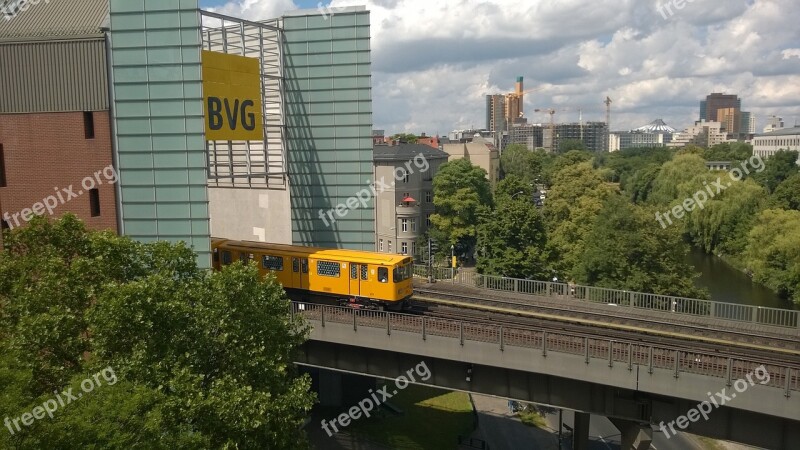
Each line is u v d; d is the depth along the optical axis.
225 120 35.53
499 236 54.25
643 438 26.27
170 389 16.84
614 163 147.62
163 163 33.53
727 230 77.75
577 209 65.62
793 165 102.75
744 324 31.39
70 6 36.22
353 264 33.03
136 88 33.12
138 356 16.84
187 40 32.72
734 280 72.19
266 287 21.19
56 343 17.95
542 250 54.56
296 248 36.28
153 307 17.72
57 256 20.69
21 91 33.44
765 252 62.00
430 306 34.22
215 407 16.72
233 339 19.16
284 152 42.62
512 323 30.47
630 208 49.94
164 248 21.16
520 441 41.88
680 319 32.31
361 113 42.19
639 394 24.73
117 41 32.88
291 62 42.41
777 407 21.19
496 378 27.41
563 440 42.38
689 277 49.59
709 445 40.88
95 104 33.22
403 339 28.05
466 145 121.69
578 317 32.25
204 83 34.03
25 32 34.50
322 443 37.69
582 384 25.83
